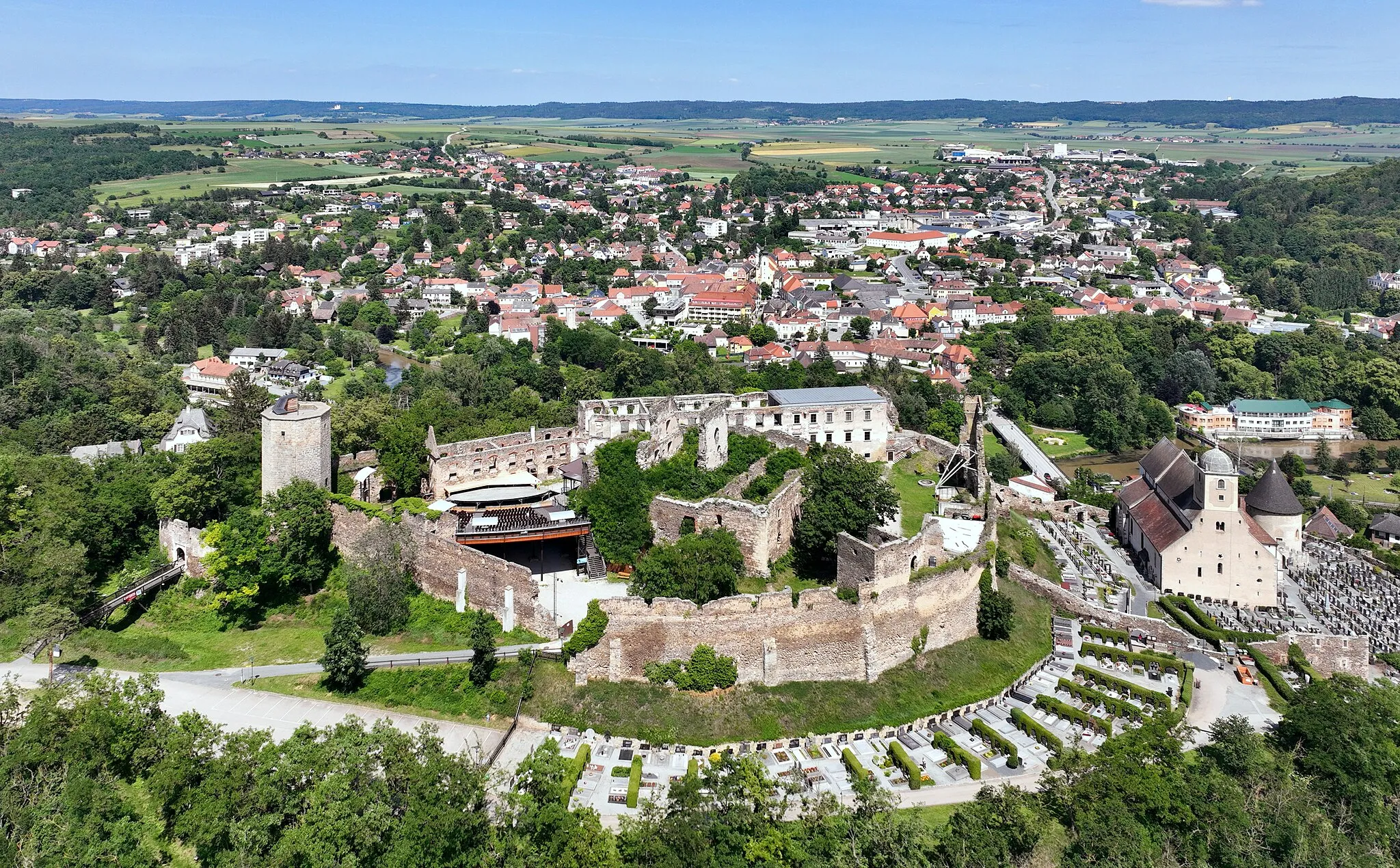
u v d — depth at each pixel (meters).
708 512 150.38
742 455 176.00
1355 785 123.44
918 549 145.12
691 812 102.88
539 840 100.56
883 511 153.38
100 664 132.75
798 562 153.00
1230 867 109.38
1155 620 160.88
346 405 198.75
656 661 132.12
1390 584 189.38
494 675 130.12
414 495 172.75
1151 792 112.38
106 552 155.00
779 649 134.62
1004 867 103.69
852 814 107.62
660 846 98.12
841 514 147.88
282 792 100.38
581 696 128.88
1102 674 146.25
